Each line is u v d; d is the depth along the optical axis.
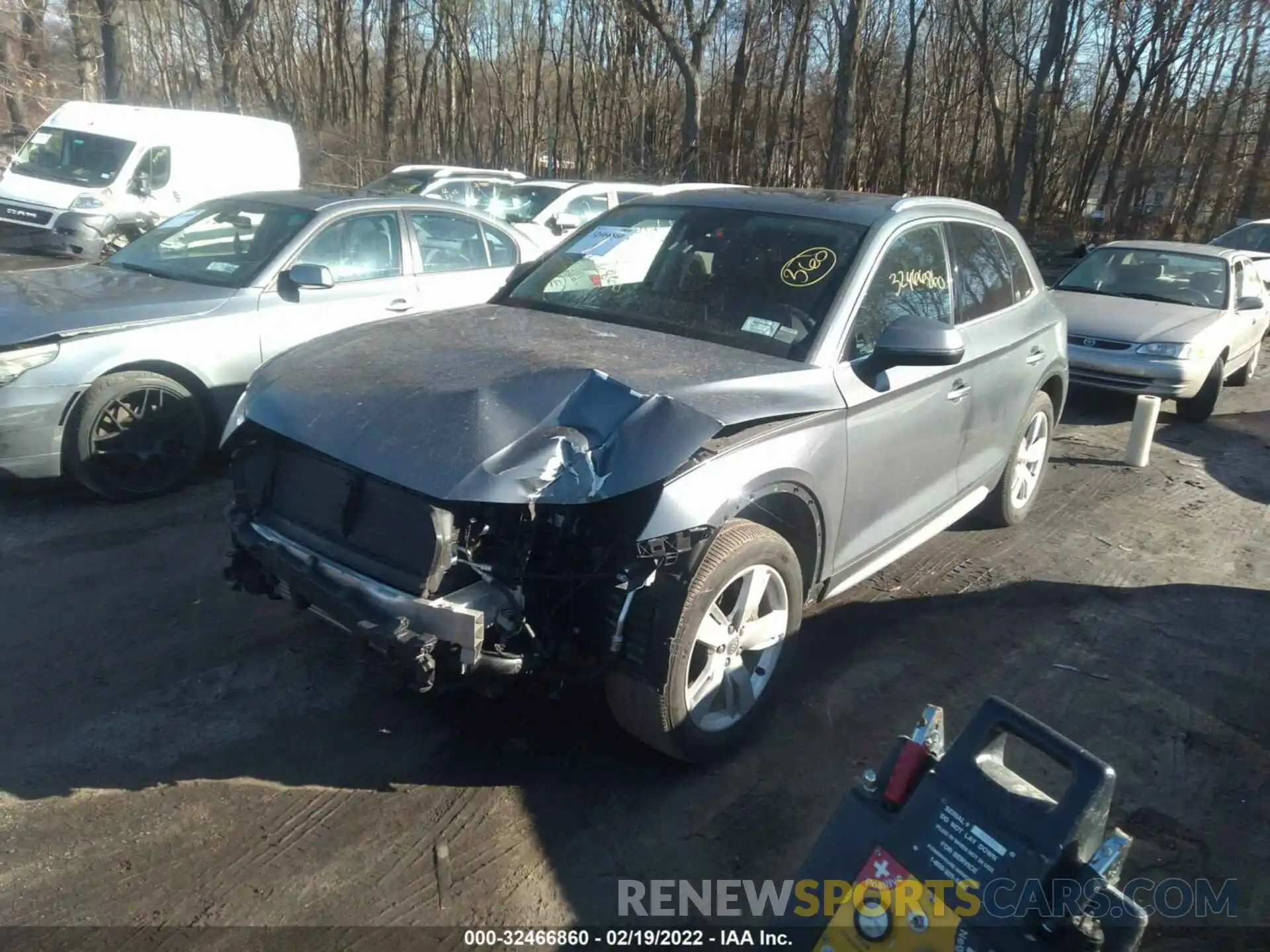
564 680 3.17
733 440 3.31
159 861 2.96
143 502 5.63
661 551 3.04
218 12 26.30
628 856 3.12
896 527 4.41
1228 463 8.23
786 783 3.51
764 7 31.73
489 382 3.25
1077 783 2.11
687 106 23.16
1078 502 6.86
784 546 3.54
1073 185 37.78
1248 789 3.67
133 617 4.35
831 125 34.31
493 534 2.99
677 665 3.20
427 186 14.96
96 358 5.31
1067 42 34.44
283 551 3.26
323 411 3.28
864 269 4.05
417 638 2.86
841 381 3.77
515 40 41.06
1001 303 5.19
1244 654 4.71
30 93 20.12
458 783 3.40
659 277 4.32
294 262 6.28
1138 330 9.31
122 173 13.28
